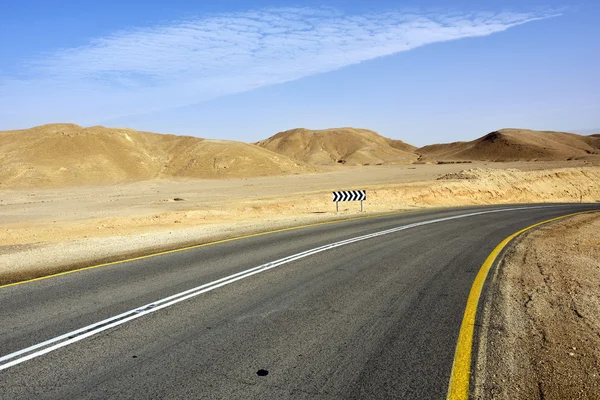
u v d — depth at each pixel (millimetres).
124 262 10461
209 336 5520
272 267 9773
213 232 16188
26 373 4488
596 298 7621
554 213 25375
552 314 6637
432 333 5621
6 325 5957
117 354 4957
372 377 4406
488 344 5320
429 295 7414
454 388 4191
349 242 13484
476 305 6848
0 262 10664
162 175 110938
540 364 4840
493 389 4230
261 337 5484
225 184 70750
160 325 5938
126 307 6777
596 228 18562
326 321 6090
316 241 13750
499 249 12281
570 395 4191
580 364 4898
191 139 149125
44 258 11125
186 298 7277
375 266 9844
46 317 6297
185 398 3990
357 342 5316
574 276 9250
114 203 41125
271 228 17406
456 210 27078
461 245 12938
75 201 45938
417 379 4371
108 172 102500
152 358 4848
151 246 12930
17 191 73062
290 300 7133
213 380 4336
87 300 7184
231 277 8812
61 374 4465
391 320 6121
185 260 10672
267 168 117438
